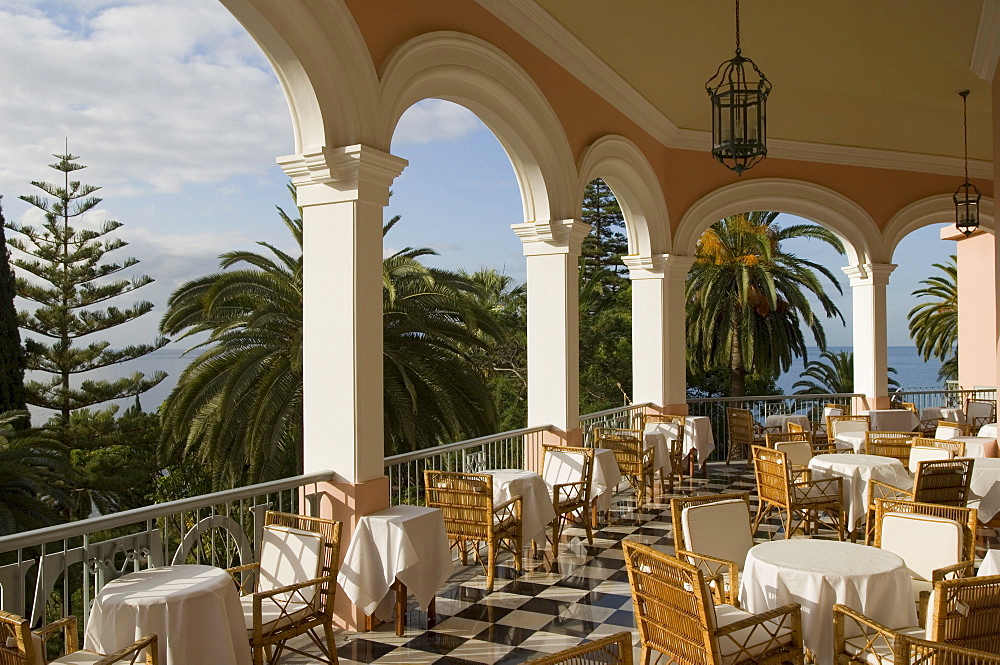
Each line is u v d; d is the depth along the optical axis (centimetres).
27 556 1265
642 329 1073
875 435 877
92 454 1970
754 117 521
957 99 998
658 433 937
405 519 477
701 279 2297
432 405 1292
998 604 302
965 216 1024
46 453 1444
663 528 749
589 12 707
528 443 792
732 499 471
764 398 1284
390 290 1251
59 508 1798
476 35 623
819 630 366
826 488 685
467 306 1355
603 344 2725
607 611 515
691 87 930
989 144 1172
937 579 342
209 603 338
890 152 1185
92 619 334
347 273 492
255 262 1379
